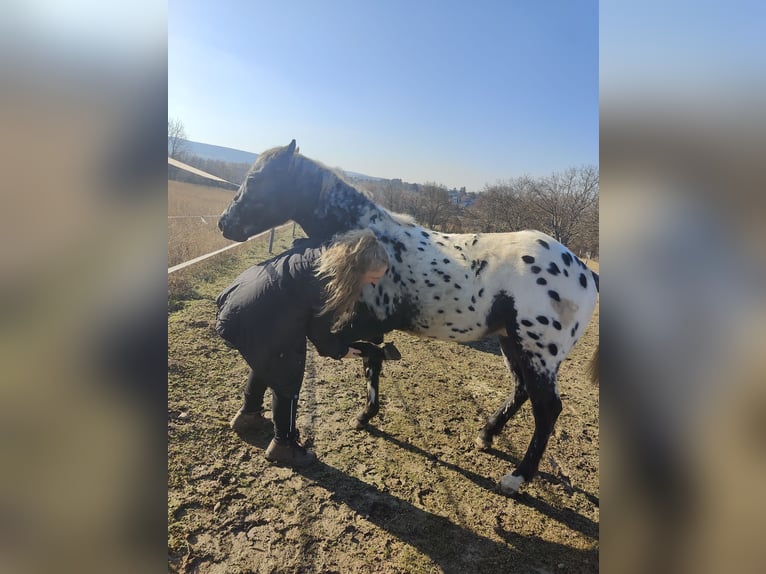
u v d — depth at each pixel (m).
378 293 2.37
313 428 2.75
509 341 2.59
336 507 2.08
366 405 2.87
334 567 1.76
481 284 2.29
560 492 2.41
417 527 2.03
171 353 3.43
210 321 4.30
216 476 2.16
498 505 2.25
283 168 2.50
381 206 2.54
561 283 2.27
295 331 2.03
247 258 7.96
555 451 2.80
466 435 2.87
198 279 5.87
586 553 1.99
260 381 2.43
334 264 1.93
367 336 2.52
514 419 3.17
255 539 1.84
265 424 2.65
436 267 2.32
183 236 6.93
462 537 2.01
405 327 2.46
